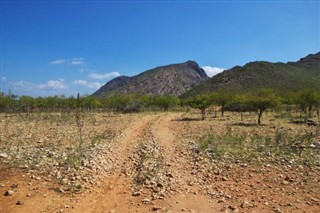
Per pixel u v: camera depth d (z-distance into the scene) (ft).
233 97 184.96
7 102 211.00
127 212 30.94
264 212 30.71
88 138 76.38
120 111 247.09
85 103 229.86
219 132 94.84
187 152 59.98
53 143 66.13
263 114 201.57
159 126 116.47
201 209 31.65
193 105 169.37
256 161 50.83
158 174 43.24
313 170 45.11
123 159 54.13
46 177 39.47
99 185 38.93
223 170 46.14
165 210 31.32
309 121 135.13
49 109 230.89
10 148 56.85
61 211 30.42
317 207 31.86
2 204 31.17
